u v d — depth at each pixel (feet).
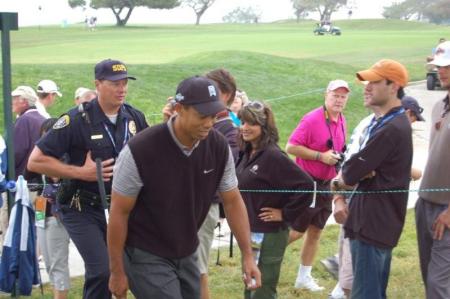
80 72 65.00
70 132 15.85
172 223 12.51
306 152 20.85
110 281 12.71
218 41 176.96
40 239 18.81
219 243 25.16
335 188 15.96
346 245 18.31
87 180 15.62
